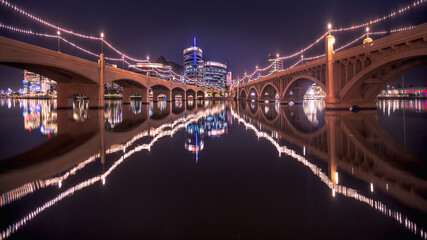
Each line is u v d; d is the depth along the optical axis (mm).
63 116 25781
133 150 9898
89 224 4059
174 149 10086
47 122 20344
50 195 5293
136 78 51969
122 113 30953
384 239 3576
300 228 3877
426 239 3543
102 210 4562
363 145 10586
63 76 35281
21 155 8984
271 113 31078
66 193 5387
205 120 22797
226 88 177250
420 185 5766
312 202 4855
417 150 9500
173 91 98250
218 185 5844
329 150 9703
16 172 6949
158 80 68000
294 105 49812
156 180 6227
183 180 6215
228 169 7184
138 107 46281
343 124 17688
